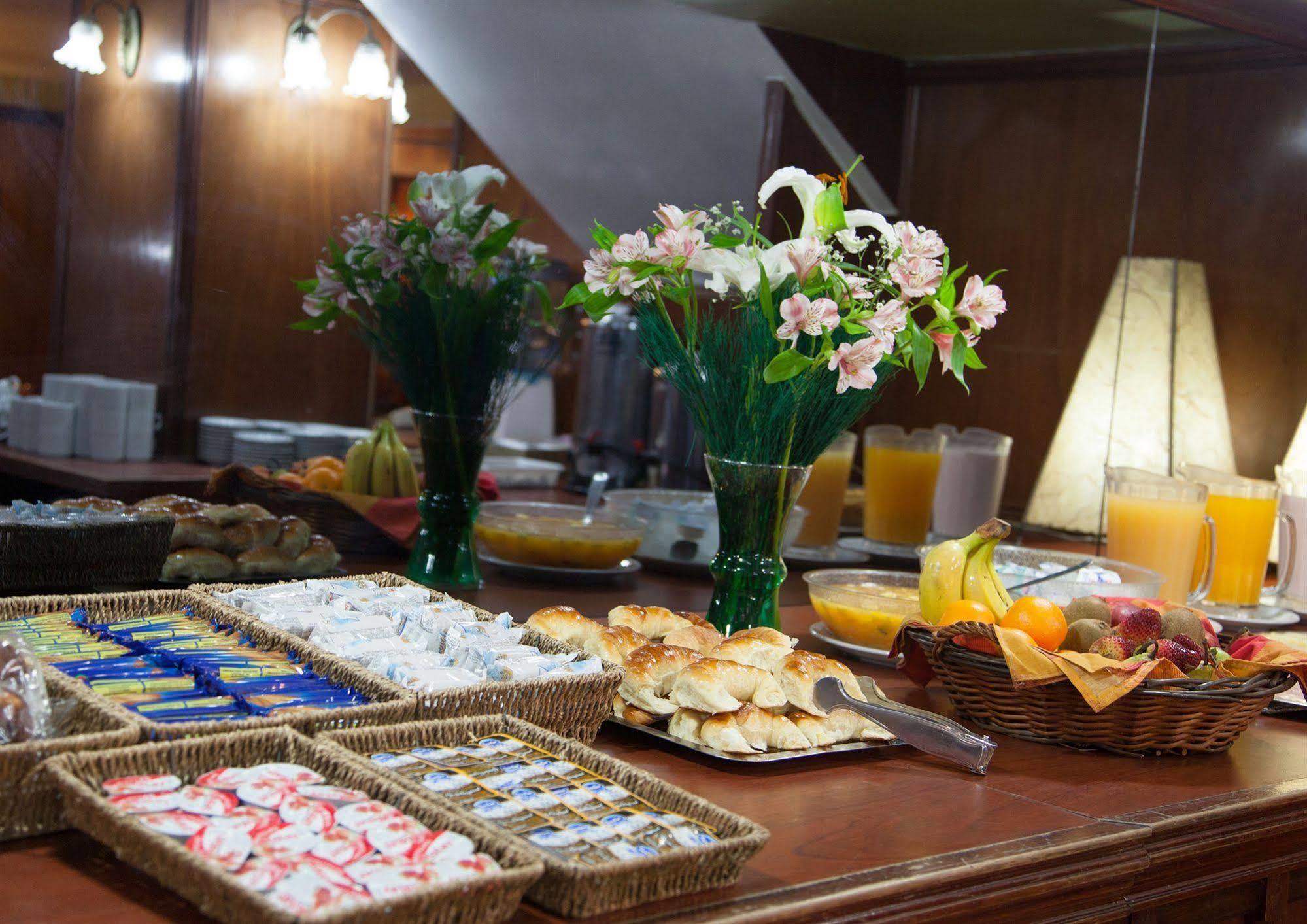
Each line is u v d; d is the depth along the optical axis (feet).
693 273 5.15
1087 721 4.66
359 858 2.69
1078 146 8.78
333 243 5.98
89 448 5.45
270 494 5.82
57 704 3.32
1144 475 7.02
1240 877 4.34
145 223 5.54
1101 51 8.63
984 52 8.41
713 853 2.99
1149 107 8.84
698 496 7.43
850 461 7.65
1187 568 6.99
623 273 4.90
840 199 4.82
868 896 3.20
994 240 8.65
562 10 6.62
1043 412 8.93
